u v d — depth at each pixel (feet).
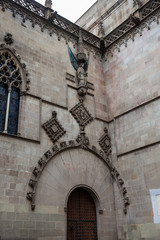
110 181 76.54
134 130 75.66
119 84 85.61
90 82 86.22
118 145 78.84
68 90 78.59
